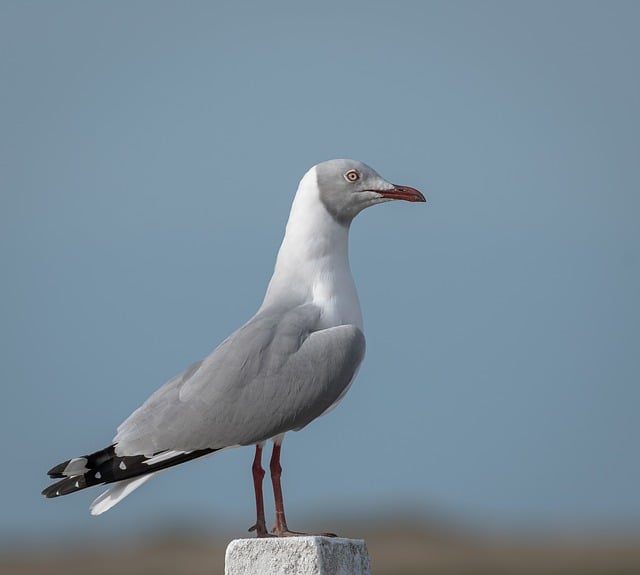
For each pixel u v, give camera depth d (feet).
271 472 46.24
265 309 47.57
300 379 45.78
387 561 163.63
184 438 45.42
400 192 48.34
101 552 180.04
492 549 184.24
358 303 48.88
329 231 48.49
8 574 160.97
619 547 194.70
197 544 179.42
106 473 45.21
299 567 40.91
